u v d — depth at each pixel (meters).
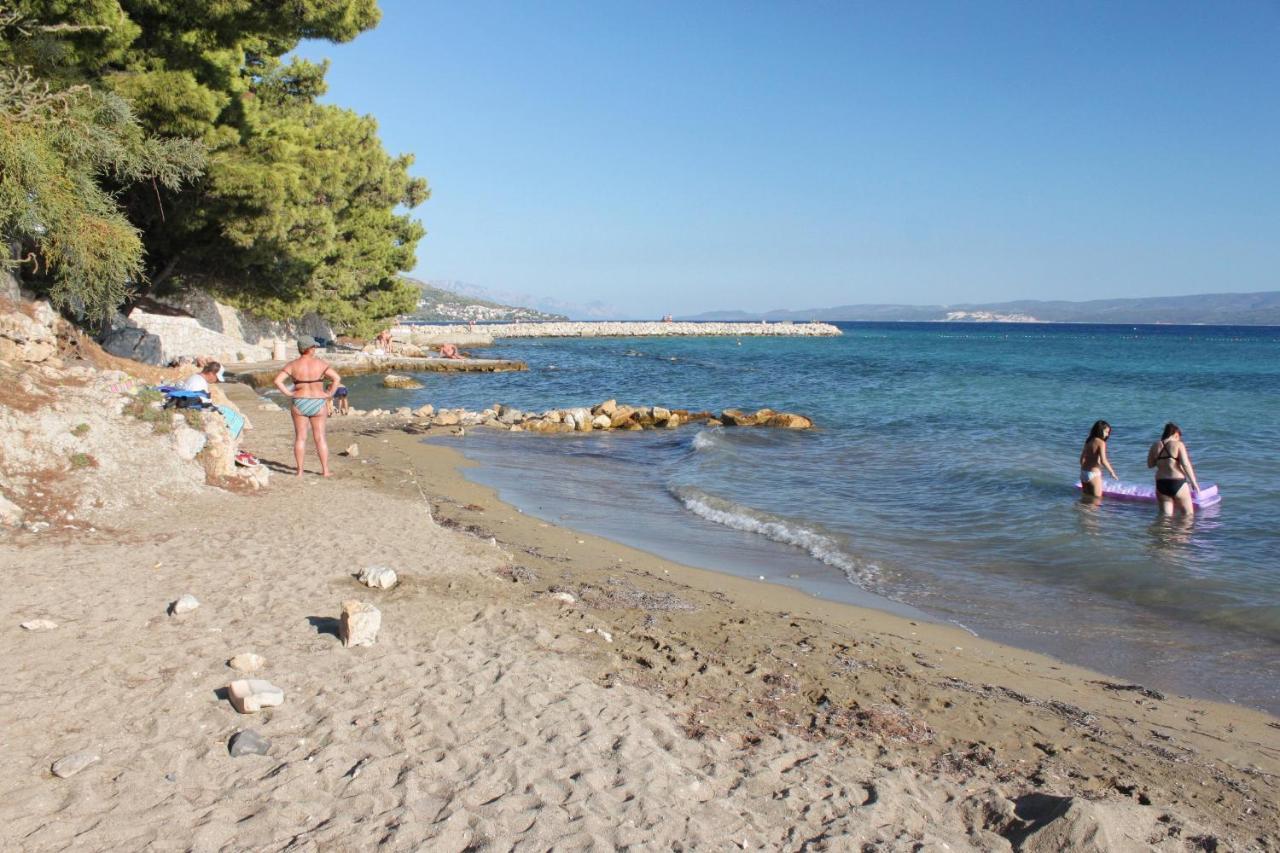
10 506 7.89
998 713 5.67
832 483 14.98
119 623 5.71
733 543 10.91
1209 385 39.31
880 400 31.36
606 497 13.85
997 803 4.27
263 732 4.34
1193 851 3.89
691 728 4.91
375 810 3.68
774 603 8.20
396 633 5.97
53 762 3.88
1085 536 10.96
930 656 6.82
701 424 24.27
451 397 31.48
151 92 16.59
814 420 24.83
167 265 23.42
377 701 4.80
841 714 5.43
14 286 13.82
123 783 3.75
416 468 14.95
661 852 3.55
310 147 22.84
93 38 15.88
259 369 31.72
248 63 26.55
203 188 19.31
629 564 9.41
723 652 6.45
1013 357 69.31
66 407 9.56
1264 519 11.80
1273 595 8.52
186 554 7.57
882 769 4.61
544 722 4.70
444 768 4.11
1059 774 4.78
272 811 3.60
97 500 8.60
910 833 3.92
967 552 10.38
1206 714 5.89
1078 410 27.53
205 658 5.22
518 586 7.64
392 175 42.50
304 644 5.60
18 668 4.86
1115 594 8.73
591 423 23.11
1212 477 15.14
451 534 9.62
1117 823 3.91
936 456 17.72
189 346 32.66
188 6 17.25
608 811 3.82
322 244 26.94
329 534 8.74
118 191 17.20
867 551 10.40
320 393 12.04
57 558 7.13
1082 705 5.95
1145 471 16.33
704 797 4.07
